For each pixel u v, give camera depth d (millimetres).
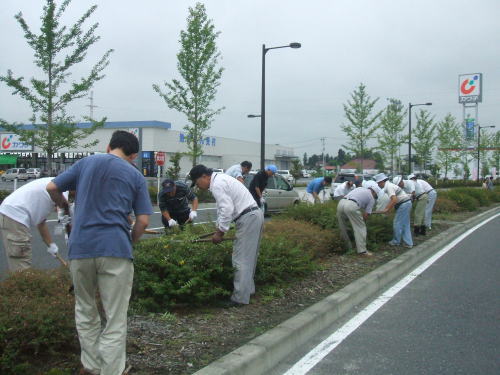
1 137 54531
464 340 4461
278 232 7559
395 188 8977
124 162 3176
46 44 16172
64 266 4852
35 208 4895
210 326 4301
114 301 3057
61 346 3494
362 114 29281
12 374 3096
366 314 5281
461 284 6723
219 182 4961
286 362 3920
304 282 6094
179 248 5113
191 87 21109
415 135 38906
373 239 8969
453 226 13102
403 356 4066
